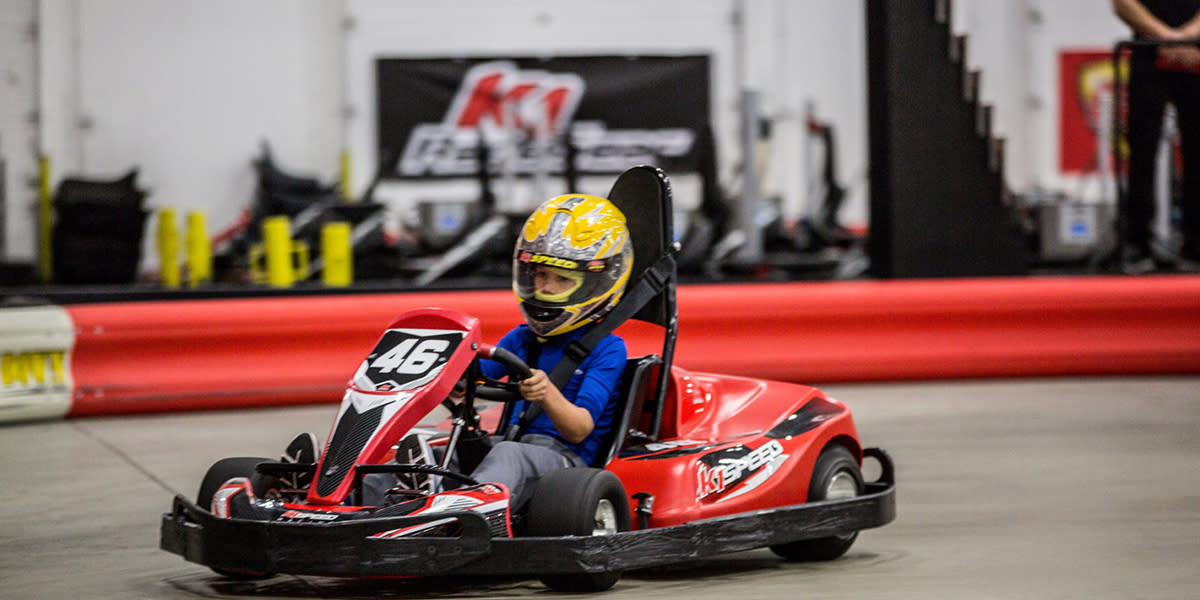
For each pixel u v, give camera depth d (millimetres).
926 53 13391
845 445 6848
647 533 5422
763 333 12500
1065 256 17109
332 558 4883
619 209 6316
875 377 12812
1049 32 27078
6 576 6098
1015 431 10367
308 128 25266
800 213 26828
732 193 20312
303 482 5566
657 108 26188
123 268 20266
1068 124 27250
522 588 5594
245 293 12695
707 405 6465
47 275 22391
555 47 25922
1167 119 15805
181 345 11445
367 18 25391
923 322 12875
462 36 25672
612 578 5418
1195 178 15164
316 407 11781
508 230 16375
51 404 11008
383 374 5457
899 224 13422
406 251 18250
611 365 5906
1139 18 14391
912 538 6969
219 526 5059
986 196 13539
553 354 6035
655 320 6316
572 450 5875
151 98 24438
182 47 24531
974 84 13477
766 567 6277
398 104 25516
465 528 5012
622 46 26109
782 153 26875
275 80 25062
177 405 11422
